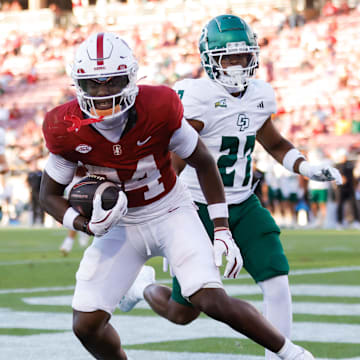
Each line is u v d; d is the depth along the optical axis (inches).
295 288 928.3
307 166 535.8
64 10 4320.9
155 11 3735.2
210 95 521.0
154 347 586.2
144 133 411.5
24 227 2635.3
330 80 3031.5
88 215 422.9
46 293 916.0
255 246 505.4
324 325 673.6
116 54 394.6
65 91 3435.0
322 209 2364.7
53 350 576.7
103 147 412.8
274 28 3380.9
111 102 396.8
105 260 439.5
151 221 441.4
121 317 740.0
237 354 560.1
